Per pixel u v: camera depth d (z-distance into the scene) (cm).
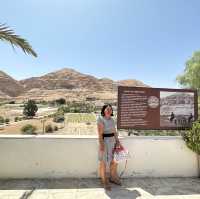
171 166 470
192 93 500
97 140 445
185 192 394
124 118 467
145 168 461
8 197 355
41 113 9794
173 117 487
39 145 436
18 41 436
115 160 399
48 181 424
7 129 5144
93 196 366
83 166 444
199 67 2261
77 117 8100
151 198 366
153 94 479
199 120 487
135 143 458
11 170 433
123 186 412
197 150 446
